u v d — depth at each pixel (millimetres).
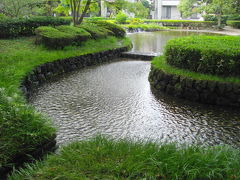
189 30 23453
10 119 2768
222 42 6086
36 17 10398
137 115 4277
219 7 22562
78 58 7500
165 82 5426
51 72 6391
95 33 10070
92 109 4477
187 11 28453
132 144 2684
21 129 2670
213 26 25031
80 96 5129
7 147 2436
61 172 2178
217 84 4676
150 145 2645
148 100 4992
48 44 7789
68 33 8555
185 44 5730
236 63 4801
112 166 2248
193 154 2369
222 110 4531
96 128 3762
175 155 2381
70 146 2662
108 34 12031
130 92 5457
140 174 2172
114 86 5859
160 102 4895
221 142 3432
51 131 2895
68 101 4832
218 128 3850
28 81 5285
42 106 4535
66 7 12469
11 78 4688
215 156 2346
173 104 4797
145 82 6250
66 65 6996
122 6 12367
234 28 24547
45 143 2787
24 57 6418
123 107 4613
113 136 3531
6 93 3711
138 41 14219
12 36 9086
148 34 18625
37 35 8188
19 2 11047
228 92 4641
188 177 2137
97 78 6523
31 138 2643
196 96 4902
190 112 4438
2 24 8711
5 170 2350
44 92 5297
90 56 8070
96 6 12875
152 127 3857
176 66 5707
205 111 4484
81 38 8828
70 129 3699
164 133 3678
